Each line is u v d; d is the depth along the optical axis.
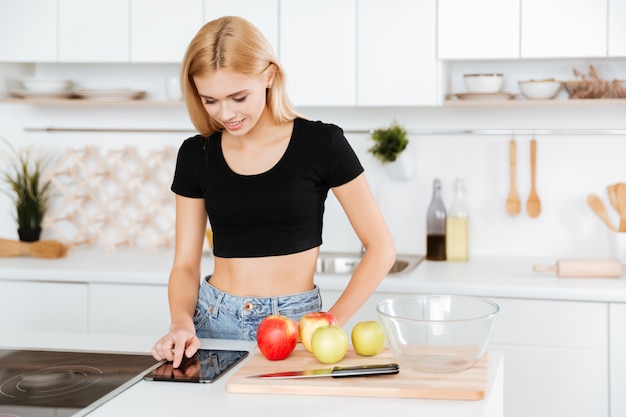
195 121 2.04
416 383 1.48
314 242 2.05
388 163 3.49
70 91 3.60
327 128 2.02
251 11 3.28
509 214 3.47
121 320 3.16
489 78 3.23
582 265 2.99
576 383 2.84
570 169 3.43
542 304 2.85
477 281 2.93
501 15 3.12
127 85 3.75
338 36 3.23
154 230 3.80
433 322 1.52
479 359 1.62
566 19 3.08
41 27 3.43
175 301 2.04
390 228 3.58
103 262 3.35
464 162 3.51
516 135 3.45
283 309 1.99
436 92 3.19
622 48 3.05
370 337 1.67
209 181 2.04
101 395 1.51
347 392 1.47
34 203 3.68
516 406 2.89
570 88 3.29
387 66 3.21
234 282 2.04
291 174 1.99
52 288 3.19
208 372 1.63
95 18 3.39
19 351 1.84
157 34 3.36
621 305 2.79
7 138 3.84
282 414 1.38
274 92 1.98
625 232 3.27
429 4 3.16
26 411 1.43
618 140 3.38
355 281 1.99
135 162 3.79
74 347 1.88
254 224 2.01
